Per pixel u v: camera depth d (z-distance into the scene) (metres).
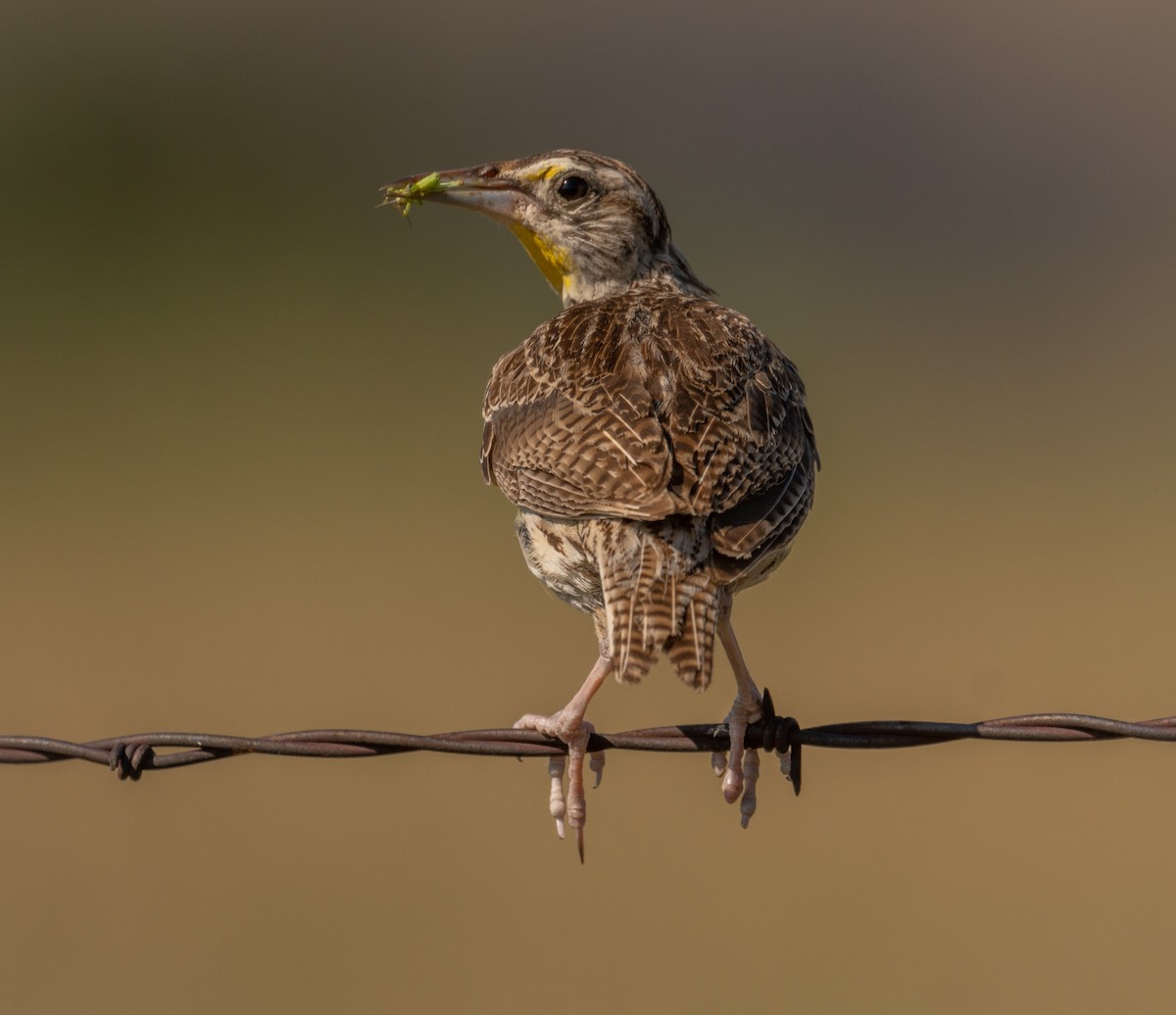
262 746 9.73
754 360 10.58
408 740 9.78
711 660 8.97
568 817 9.82
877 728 9.55
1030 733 9.32
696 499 9.29
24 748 9.89
